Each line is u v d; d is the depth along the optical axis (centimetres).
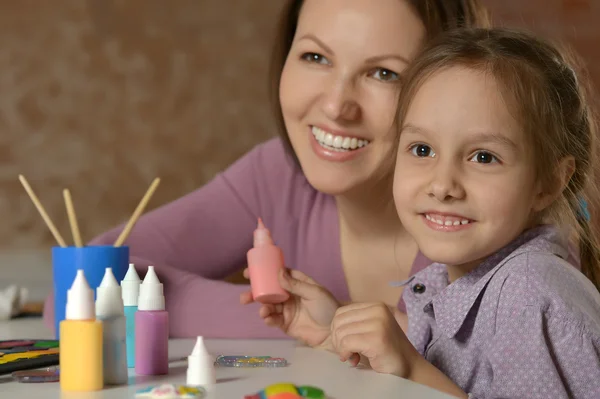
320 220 188
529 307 118
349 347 119
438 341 135
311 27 162
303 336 144
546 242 129
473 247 127
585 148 148
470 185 126
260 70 453
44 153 443
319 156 167
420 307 145
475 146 127
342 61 159
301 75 166
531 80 131
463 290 131
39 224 440
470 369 129
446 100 128
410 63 155
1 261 422
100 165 446
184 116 451
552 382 115
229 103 453
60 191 443
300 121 170
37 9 443
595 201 153
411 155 133
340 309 126
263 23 453
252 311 155
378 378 108
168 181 450
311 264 188
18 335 151
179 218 193
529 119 129
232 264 199
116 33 447
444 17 164
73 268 138
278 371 113
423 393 98
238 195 196
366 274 182
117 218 446
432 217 130
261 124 453
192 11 450
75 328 97
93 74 446
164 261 189
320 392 90
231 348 140
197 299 159
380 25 157
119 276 139
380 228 178
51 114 444
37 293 349
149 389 94
